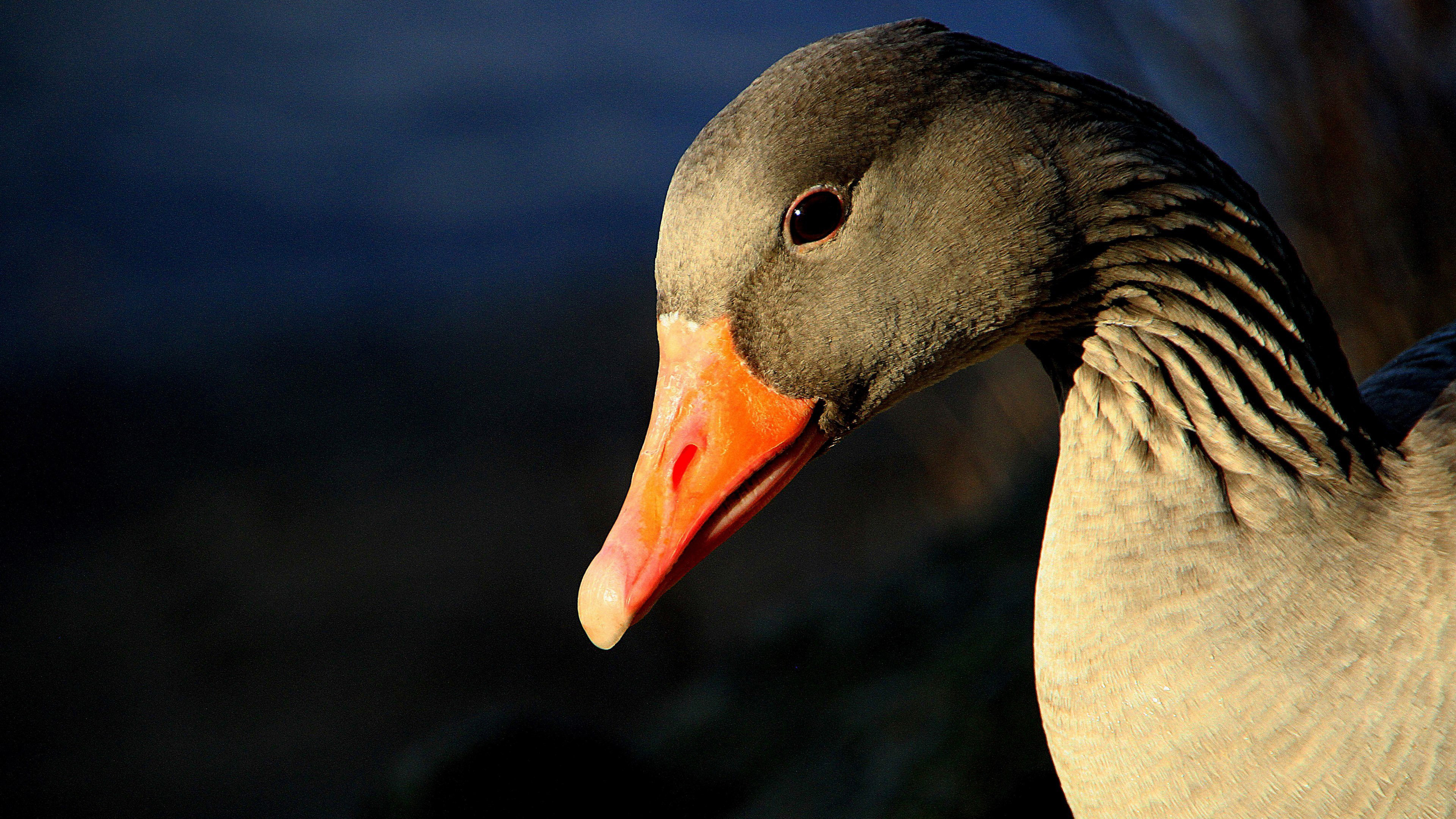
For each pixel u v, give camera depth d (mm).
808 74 4789
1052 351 5184
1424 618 4035
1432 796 3963
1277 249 4828
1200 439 4605
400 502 21297
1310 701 4109
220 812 14383
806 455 5121
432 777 9102
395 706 15781
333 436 24484
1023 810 7777
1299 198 9258
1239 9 9156
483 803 9031
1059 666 4672
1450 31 8422
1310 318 4836
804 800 8938
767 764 9938
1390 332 8953
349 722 15695
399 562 19156
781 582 16422
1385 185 8828
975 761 8273
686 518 4945
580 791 9312
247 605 18609
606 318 30281
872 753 9102
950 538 11969
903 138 4715
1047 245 4711
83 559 20453
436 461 22875
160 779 15109
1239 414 4605
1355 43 8664
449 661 16672
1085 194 4684
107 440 24953
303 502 21656
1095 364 4879
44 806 14812
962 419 16656
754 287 4891
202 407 26688
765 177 4746
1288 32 8977
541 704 15391
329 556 19641
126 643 18031
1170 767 4340
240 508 21688
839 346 4918
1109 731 4477
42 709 16688
